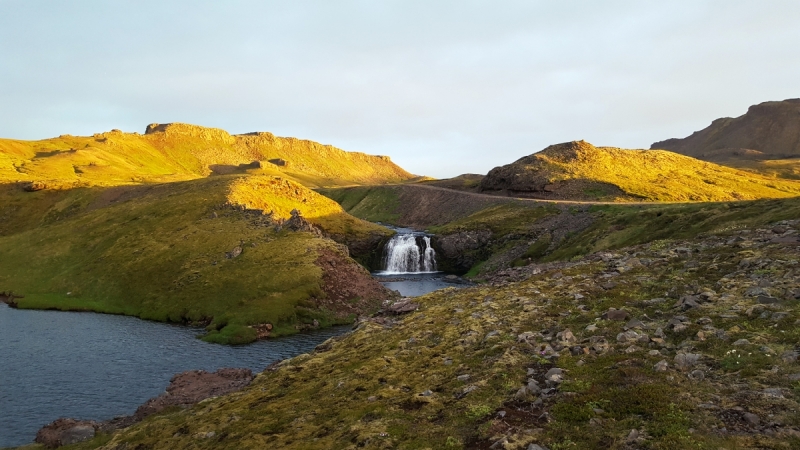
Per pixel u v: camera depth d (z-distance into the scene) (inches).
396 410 714.8
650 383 623.2
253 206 4227.4
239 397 1078.4
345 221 5157.5
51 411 1387.8
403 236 4778.5
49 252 3656.5
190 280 2775.6
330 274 2805.1
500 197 6599.4
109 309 2701.8
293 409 854.5
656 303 1007.0
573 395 631.8
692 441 471.2
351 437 649.6
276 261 2878.9
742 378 601.3
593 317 987.9
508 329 1020.5
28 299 2878.9
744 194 6870.1
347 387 891.4
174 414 1133.7
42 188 5905.5
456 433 599.2
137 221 3934.5
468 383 764.0
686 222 2849.4
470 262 4478.3
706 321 820.0
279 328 2266.2
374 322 1503.4
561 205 4980.3
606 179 6653.5
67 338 2150.6
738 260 1200.8
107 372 1715.1
